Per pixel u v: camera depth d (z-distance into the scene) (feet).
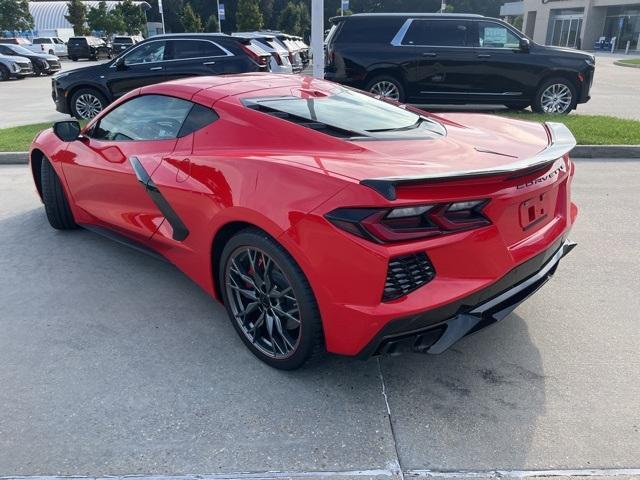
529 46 33.63
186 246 10.57
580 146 24.67
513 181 8.12
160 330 10.59
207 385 8.89
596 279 12.63
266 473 7.12
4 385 8.86
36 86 65.92
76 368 9.32
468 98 34.65
